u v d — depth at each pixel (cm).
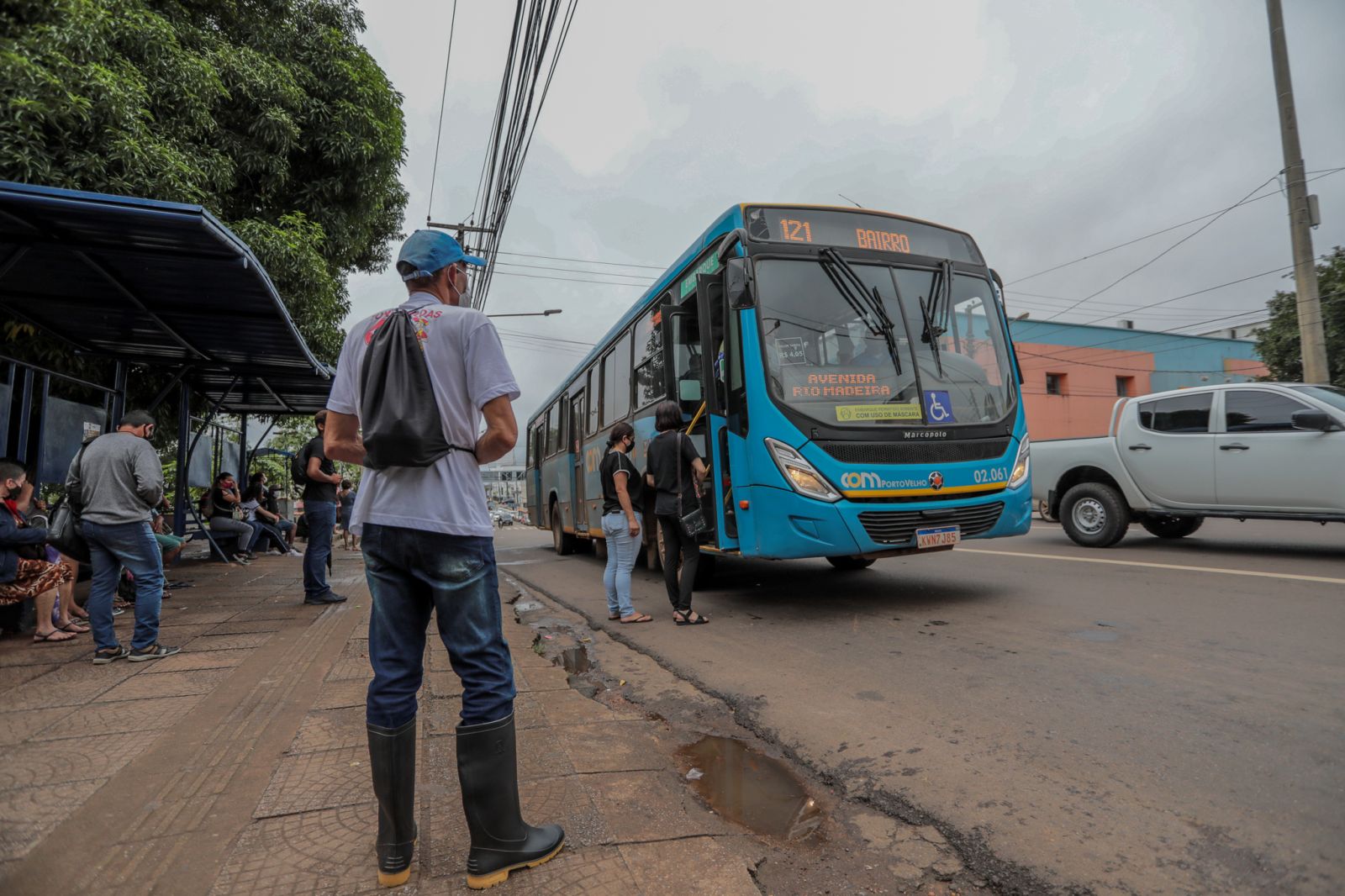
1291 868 204
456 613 208
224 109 923
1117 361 3195
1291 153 1362
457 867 212
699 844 226
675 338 746
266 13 1044
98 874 206
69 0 620
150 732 321
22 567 497
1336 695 333
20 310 682
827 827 246
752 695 392
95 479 445
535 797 258
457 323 218
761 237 615
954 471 581
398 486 209
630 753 303
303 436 2158
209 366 930
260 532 1295
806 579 795
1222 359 3438
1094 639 458
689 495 590
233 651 473
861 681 405
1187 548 857
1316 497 715
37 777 274
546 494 1594
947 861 221
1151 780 263
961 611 568
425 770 284
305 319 1030
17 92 591
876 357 602
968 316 656
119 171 666
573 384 1288
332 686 392
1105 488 892
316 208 1066
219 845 223
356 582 892
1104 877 207
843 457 559
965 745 307
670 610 675
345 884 203
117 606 657
